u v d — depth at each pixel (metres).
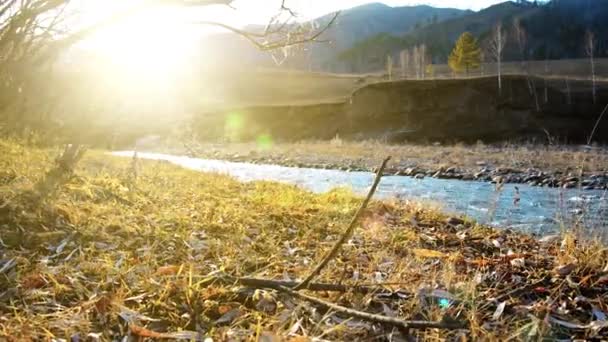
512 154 24.59
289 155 29.34
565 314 2.68
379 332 2.32
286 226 4.78
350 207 6.30
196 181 8.38
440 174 18.19
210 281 2.80
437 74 93.06
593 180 14.95
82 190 4.89
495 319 2.57
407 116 45.25
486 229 5.87
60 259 3.15
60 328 2.19
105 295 2.50
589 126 38.62
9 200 3.82
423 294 2.74
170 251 3.49
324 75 102.06
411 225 5.58
